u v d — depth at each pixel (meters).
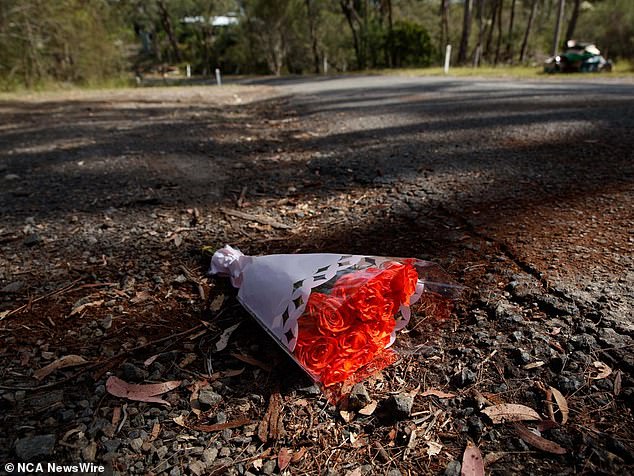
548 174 3.61
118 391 1.60
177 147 5.61
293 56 42.28
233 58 44.56
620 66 17.61
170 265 2.50
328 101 10.02
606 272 2.09
